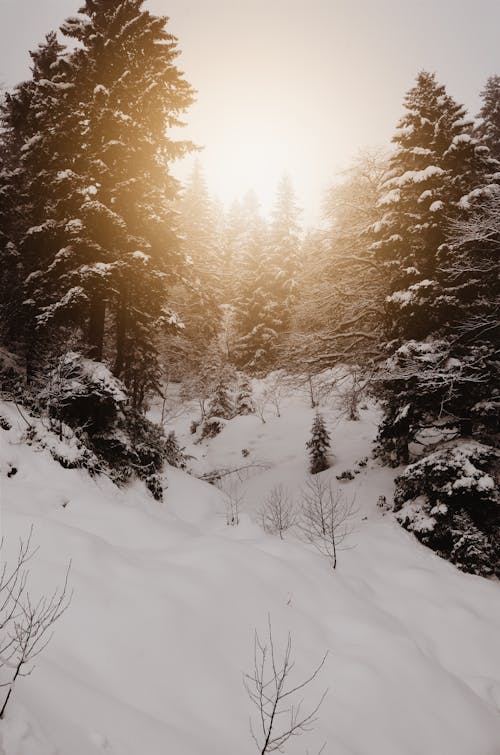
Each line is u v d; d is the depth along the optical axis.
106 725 3.04
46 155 12.45
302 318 17.42
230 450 27.89
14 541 5.07
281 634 5.01
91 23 12.68
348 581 7.00
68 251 11.30
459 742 4.35
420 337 13.38
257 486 21.84
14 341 13.86
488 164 13.39
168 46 12.77
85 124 12.18
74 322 12.84
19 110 15.38
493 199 11.99
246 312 35.03
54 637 3.89
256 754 3.45
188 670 4.08
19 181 13.80
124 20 12.69
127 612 4.46
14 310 13.32
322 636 5.28
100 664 3.81
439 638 6.34
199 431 32.41
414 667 5.15
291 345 17.53
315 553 7.57
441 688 4.98
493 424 11.97
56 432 9.41
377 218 15.54
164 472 12.31
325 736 3.90
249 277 36.16
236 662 4.39
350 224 16.58
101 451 10.86
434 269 13.10
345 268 16.31
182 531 7.12
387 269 14.39
